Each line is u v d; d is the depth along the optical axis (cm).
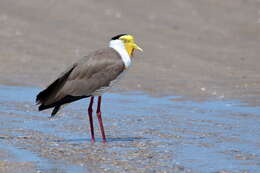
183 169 977
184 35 2769
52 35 2598
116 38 1252
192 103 1620
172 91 1786
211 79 1973
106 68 1218
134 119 1418
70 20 2825
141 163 1015
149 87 1841
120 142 1190
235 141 1189
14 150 1088
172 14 3062
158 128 1320
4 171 942
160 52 2445
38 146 1134
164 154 1083
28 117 1418
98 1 3114
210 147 1138
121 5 3098
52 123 1367
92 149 1124
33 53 2312
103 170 966
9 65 2120
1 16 2767
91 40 2573
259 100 1638
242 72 2103
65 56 2300
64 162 1013
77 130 1307
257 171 965
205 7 3216
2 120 1372
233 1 3344
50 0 3025
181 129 1306
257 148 1128
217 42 2703
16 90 1767
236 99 1662
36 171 949
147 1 3188
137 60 2286
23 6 2920
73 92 1208
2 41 2438
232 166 996
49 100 1191
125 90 1795
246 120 1398
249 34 2877
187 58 2359
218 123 1367
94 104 1608
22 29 2636
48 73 2030
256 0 3412
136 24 2864
